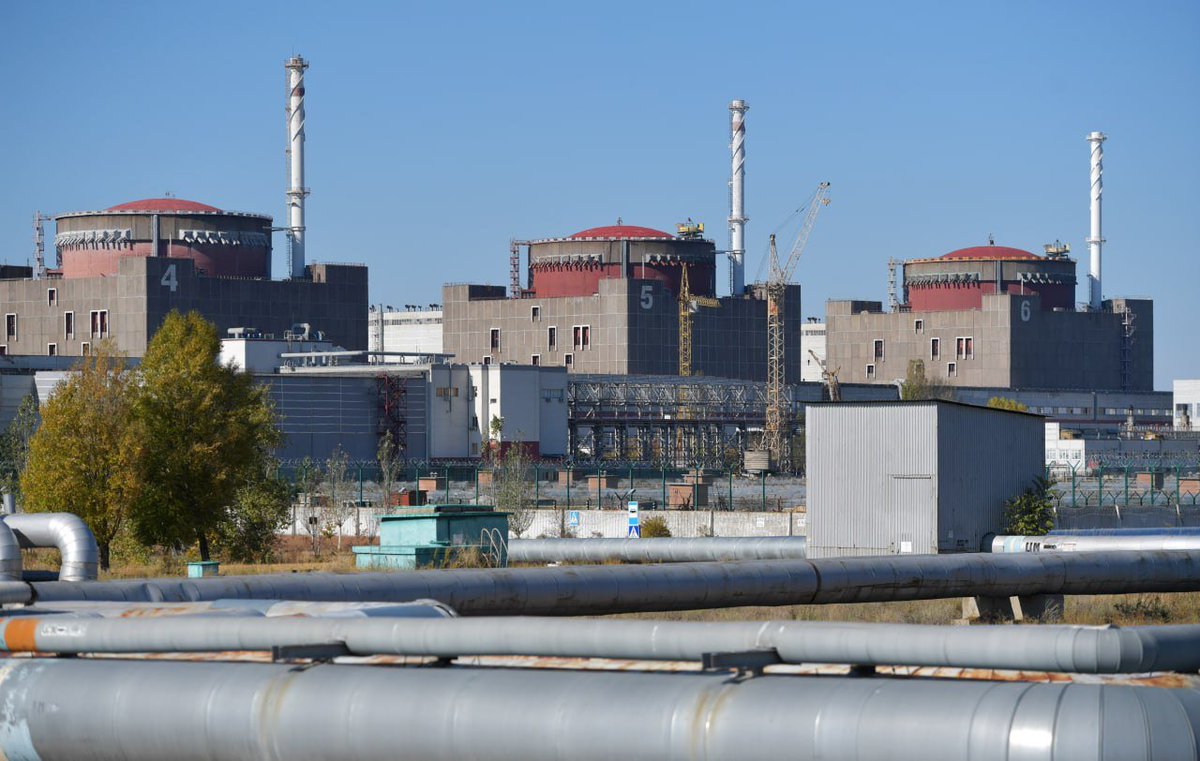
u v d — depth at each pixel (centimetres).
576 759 3244
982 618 9394
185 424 15075
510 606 7381
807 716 3061
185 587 6450
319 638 3697
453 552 12012
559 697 3297
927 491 12644
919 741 2948
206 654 3862
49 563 13650
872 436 12925
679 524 18100
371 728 3422
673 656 3416
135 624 3922
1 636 4081
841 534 13000
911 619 9338
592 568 7819
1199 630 3219
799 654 3309
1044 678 3131
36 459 14712
